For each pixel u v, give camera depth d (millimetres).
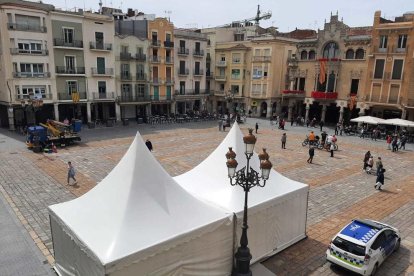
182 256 8633
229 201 10609
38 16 35500
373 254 9977
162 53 49344
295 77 48969
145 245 7785
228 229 9789
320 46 45438
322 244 12320
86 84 41094
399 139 32531
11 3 33531
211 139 33062
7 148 27266
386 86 39469
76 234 8258
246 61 55812
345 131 39094
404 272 10508
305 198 12422
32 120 38562
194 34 53938
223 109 60625
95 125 40500
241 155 12359
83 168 21609
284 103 54969
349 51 42969
